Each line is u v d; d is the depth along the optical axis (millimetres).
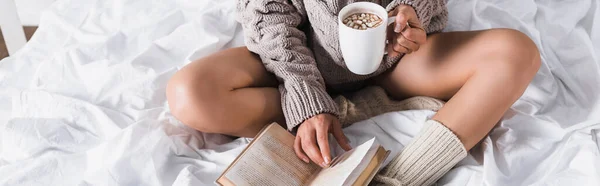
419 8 1110
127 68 1363
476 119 1069
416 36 1047
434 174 1078
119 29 1507
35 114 1298
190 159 1184
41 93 1312
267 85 1281
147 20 1549
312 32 1285
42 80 1396
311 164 1106
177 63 1438
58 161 1157
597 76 1264
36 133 1217
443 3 1244
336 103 1246
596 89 1243
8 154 1215
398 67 1243
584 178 1047
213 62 1204
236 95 1176
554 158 1113
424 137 1079
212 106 1147
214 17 1510
